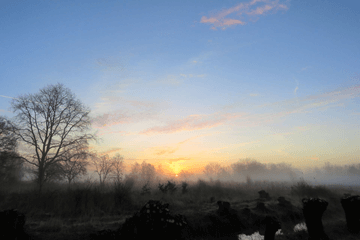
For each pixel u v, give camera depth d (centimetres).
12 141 2439
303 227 924
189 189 1955
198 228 835
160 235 405
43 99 2650
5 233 539
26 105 2539
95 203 1117
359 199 764
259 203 1166
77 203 1070
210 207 1184
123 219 896
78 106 2884
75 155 2780
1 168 2391
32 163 2533
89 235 602
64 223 806
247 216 1003
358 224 748
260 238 793
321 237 638
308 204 676
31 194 1198
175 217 442
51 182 2570
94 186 1344
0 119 2450
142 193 1563
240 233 850
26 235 589
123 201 1195
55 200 1091
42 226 734
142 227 422
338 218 1023
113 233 541
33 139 2522
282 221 1005
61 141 2723
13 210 576
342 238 690
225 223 888
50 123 2662
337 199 1402
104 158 4081
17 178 2764
